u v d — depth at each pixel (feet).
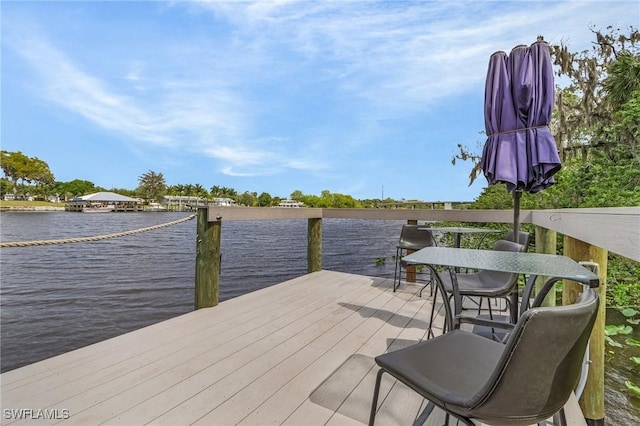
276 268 40.24
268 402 4.72
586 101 18.45
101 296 30.50
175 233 91.04
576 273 3.73
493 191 23.76
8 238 62.39
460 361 3.46
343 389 5.09
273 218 10.98
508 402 2.38
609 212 3.26
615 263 11.02
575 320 2.30
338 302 9.78
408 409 4.62
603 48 18.89
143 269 42.34
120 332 22.49
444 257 5.08
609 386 7.25
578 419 4.36
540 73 6.39
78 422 4.19
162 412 4.44
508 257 5.08
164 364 5.81
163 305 28.04
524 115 6.51
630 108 14.88
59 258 50.90
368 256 43.19
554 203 18.49
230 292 29.71
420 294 10.68
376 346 6.70
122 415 4.35
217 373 5.53
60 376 5.34
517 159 6.48
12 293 31.55
